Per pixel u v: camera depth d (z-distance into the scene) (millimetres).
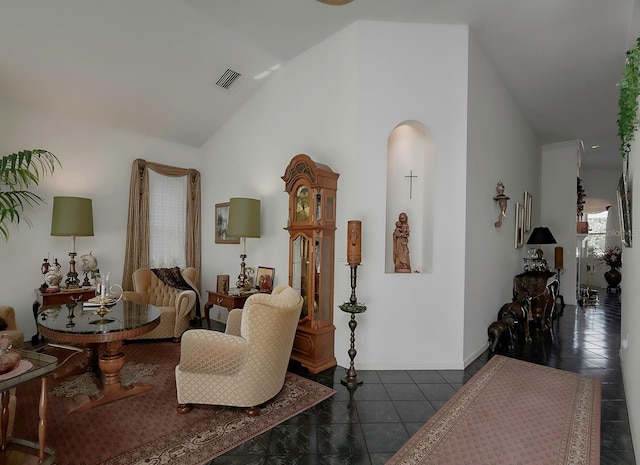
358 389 2785
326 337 3254
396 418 2328
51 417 2277
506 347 3971
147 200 4895
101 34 3346
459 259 3320
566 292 6902
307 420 2291
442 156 3332
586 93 4730
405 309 3277
